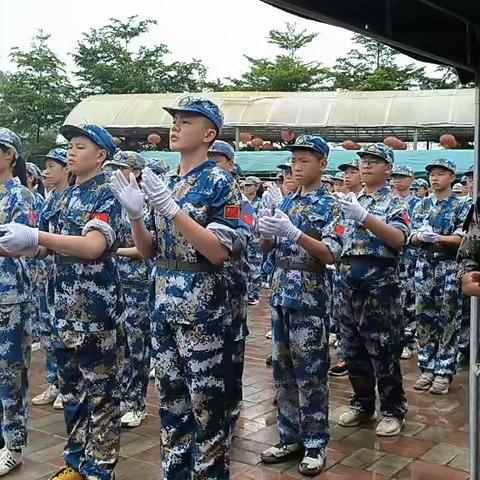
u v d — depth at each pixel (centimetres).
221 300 275
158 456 382
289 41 2642
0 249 293
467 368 608
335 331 570
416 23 270
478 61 291
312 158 358
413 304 655
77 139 318
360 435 418
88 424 326
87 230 302
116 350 324
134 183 280
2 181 347
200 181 275
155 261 287
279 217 334
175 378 279
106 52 2286
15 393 357
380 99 1480
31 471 362
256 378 557
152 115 1551
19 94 2127
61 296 316
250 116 1511
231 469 361
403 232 399
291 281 352
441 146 1480
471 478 296
